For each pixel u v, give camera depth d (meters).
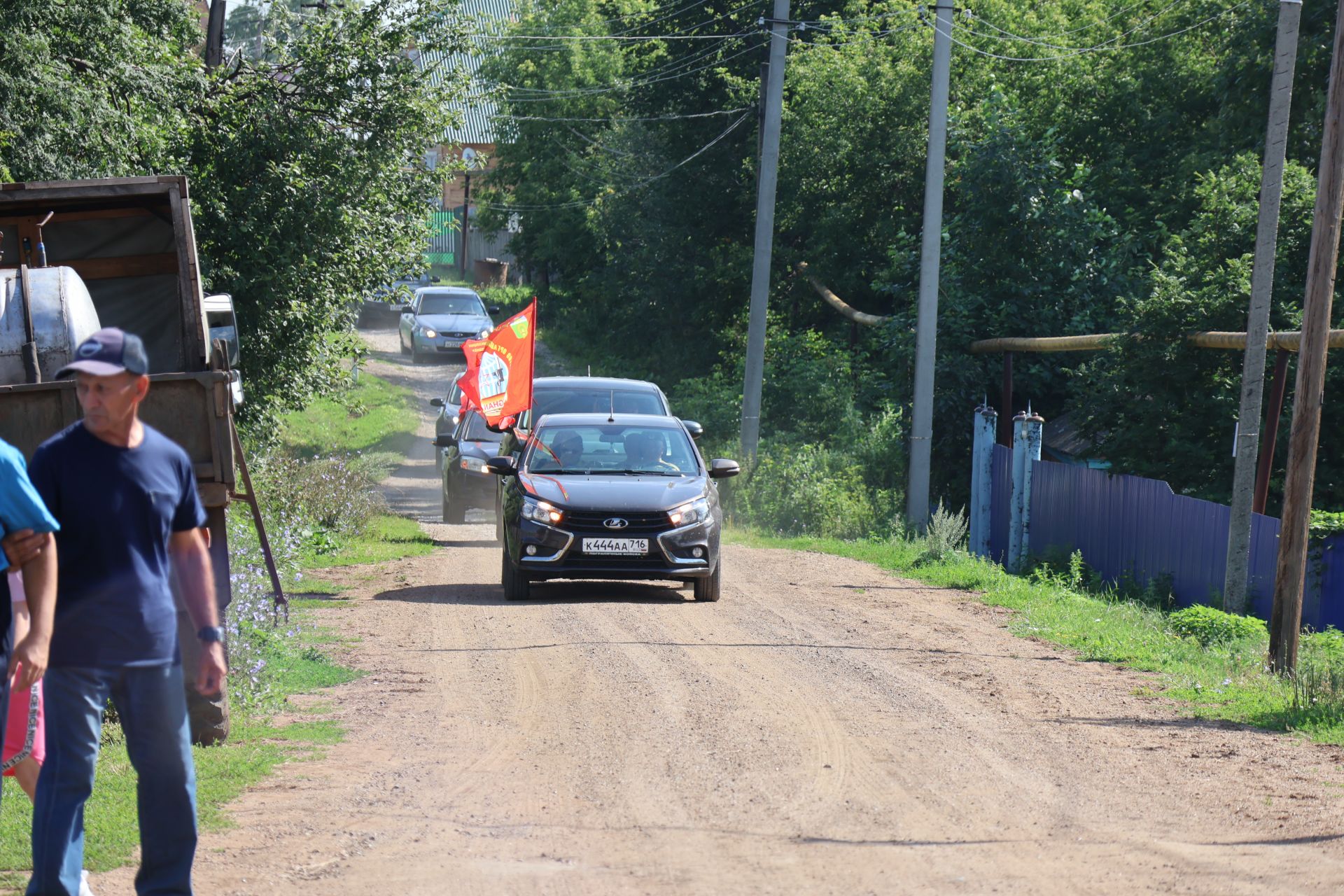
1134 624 39.31
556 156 159.50
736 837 17.19
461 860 16.09
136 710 12.91
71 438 12.79
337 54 56.81
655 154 122.88
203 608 13.57
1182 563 51.91
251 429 58.81
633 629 34.38
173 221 24.53
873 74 104.00
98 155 41.94
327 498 54.12
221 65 58.28
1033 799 19.44
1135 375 65.56
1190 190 88.69
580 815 18.30
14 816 17.30
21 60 38.31
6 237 29.09
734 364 111.38
